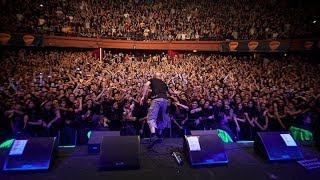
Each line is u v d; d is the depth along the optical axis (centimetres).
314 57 1838
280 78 1429
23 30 1806
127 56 2016
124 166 452
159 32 2167
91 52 2048
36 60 1622
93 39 2020
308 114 808
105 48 2097
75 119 744
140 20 2200
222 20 2169
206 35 2133
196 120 786
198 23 2198
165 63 1950
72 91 935
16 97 824
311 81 1316
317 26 1792
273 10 2117
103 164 450
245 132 807
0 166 452
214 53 2209
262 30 1994
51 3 1988
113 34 2084
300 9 2023
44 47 1988
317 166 468
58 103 780
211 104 836
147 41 2130
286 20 1970
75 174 432
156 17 2227
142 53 2273
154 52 2286
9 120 721
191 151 475
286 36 1891
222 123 778
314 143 593
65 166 462
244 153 531
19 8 1852
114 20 2130
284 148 498
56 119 736
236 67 1727
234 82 1324
